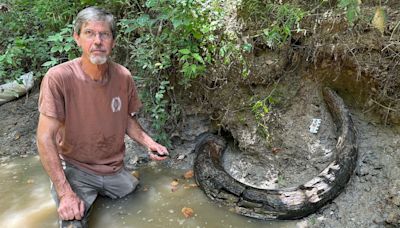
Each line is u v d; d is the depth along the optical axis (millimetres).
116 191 1686
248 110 1950
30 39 2180
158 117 1937
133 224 1544
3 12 2490
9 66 2273
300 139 1860
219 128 2023
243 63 1922
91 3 2219
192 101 2074
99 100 1530
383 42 1711
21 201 1652
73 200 1469
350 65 1804
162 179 1837
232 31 1932
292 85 1933
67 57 2248
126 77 1614
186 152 2008
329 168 1668
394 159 1678
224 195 1668
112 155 1663
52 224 1521
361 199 1612
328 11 1822
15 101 2334
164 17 1827
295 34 1879
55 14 2258
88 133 1561
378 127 1789
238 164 1912
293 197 1599
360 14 1739
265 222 1575
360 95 1835
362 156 1736
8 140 2088
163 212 1616
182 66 1921
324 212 1603
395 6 1753
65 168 1617
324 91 1879
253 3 1917
